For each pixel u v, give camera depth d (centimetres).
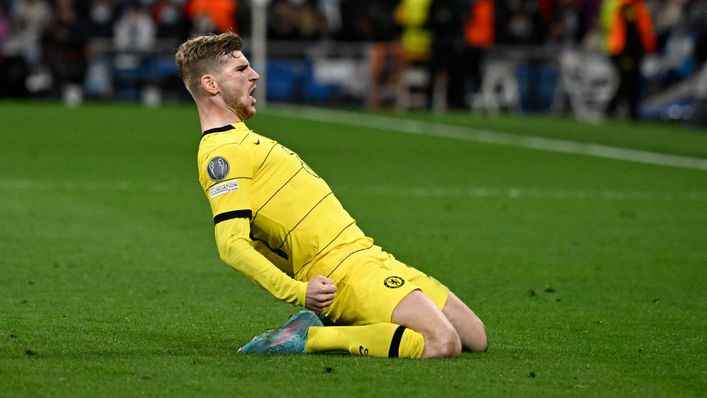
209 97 1205
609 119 5138
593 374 1156
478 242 2120
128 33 5350
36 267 1788
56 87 5397
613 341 1332
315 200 1209
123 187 2817
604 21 5009
